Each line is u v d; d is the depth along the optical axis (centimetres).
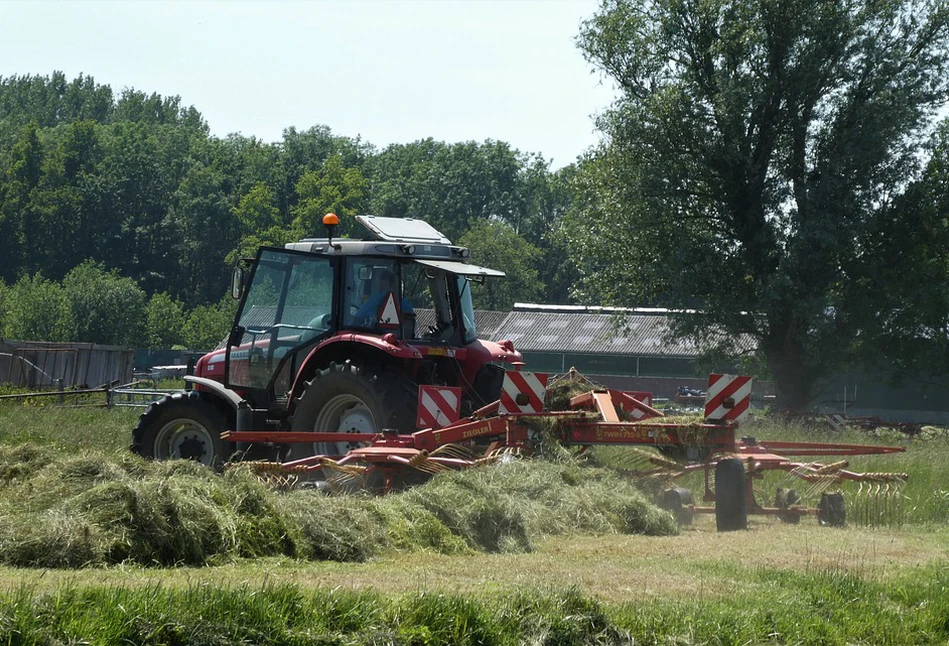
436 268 3014
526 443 2542
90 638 1025
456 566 1709
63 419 4612
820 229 8100
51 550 1600
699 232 8825
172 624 1075
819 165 8475
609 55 9075
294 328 3078
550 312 16188
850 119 8438
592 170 8969
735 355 9062
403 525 1928
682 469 2636
